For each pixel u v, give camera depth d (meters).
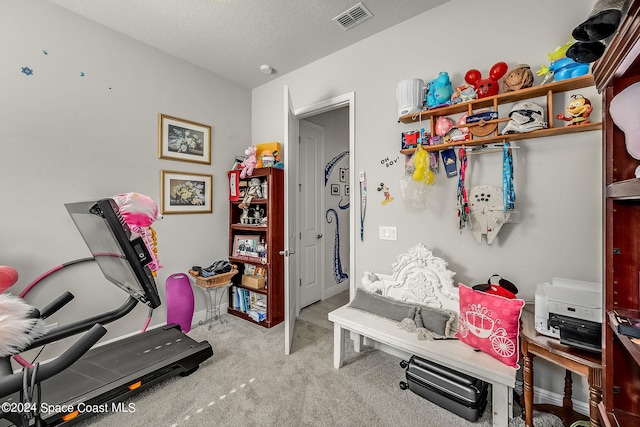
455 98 1.80
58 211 2.04
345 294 3.93
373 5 1.97
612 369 0.95
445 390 1.56
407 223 2.14
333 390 1.75
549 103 1.52
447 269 1.92
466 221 1.83
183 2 1.97
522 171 1.68
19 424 0.98
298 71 2.89
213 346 2.34
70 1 1.97
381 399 1.67
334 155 3.89
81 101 2.14
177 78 2.72
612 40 0.81
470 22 1.84
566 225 1.55
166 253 2.66
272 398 1.68
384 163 2.26
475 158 1.83
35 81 1.94
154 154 2.57
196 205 2.89
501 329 1.42
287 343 2.19
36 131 1.95
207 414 1.55
